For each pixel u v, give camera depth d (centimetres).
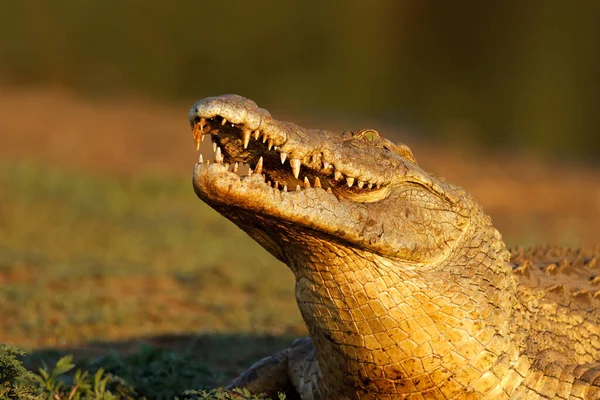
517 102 8994
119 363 1947
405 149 1644
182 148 6394
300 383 1859
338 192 1549
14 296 2711
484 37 11950
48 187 4681
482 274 1591
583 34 11781
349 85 9819
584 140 7800
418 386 1556
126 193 4750
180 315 2655
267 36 11669
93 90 8950
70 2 11762
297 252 1511
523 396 1590
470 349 1548
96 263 3262
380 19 12775
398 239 1493
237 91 9450
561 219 4866
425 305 1525
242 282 3084
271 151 1481
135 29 11325
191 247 3644
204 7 12269
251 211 1399
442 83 10062
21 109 7344
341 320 1538
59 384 1705
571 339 1758
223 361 2297
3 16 11219
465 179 5741
